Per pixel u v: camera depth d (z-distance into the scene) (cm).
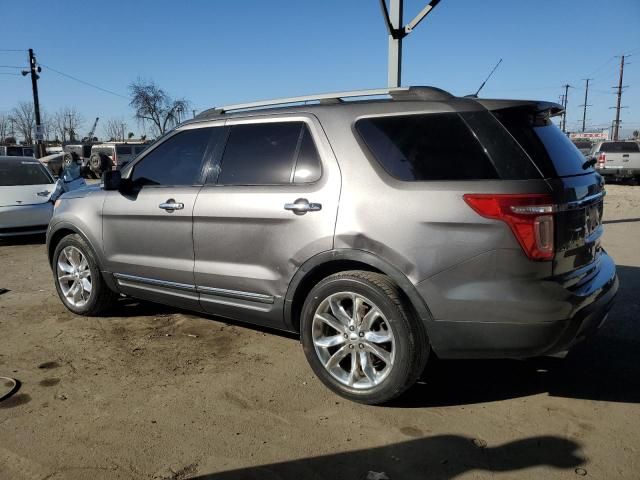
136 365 411
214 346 448
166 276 442
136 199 459
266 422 328
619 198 1619
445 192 315
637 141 2409
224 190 405
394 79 719
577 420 328
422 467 283
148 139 5272
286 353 432
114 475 278
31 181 1080
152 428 321
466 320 311
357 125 356
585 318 310
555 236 301
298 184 370
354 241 338
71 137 7062
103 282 505
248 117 412
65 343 456
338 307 352
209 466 285
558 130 363
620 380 381
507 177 305
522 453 294
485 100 328
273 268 378
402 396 360
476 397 358
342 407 345
